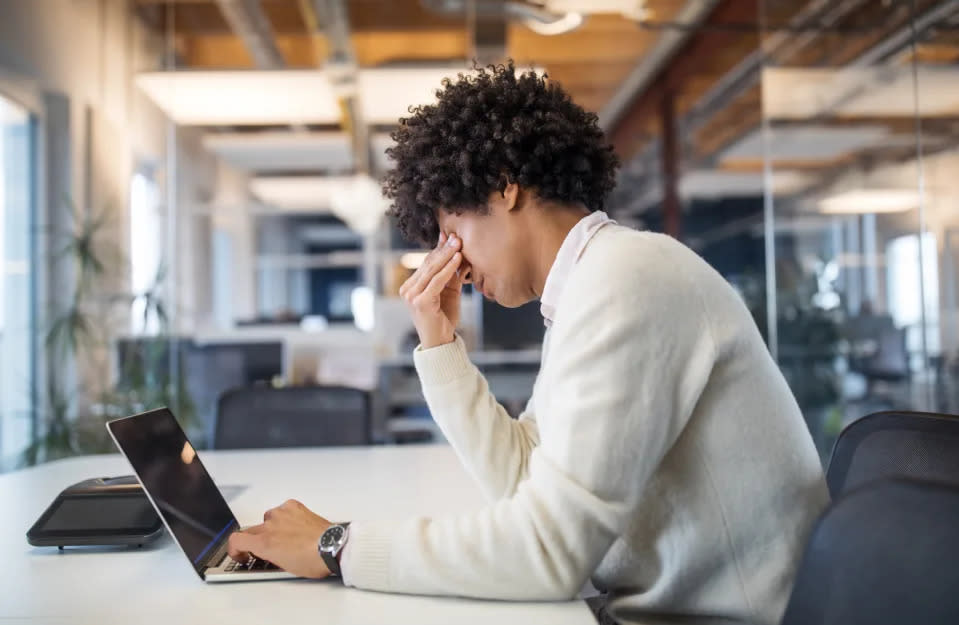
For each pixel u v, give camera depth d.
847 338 3.63
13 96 3.56
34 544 0.93
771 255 3.96
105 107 4.39
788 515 0.79
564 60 5.97
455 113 0.89
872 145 3.38
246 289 9.27
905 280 3.25
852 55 3.52
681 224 9.50
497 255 0.91
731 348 0.77
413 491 1.28
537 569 0.71
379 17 5.43
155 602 0.75
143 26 4.84
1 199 3.77
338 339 4.91
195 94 5.53
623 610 0.83
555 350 0.79
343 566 0.78
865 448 0.97
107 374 4.16
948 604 0.49
